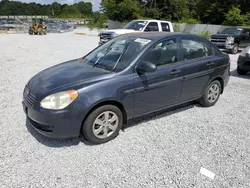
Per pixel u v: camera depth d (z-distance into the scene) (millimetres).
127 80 3240
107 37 11523
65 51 12016
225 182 2523
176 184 2471
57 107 2842
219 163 2850
